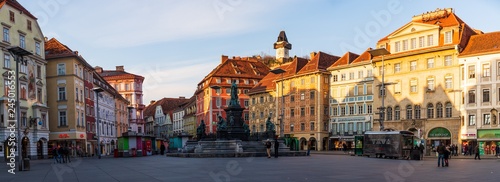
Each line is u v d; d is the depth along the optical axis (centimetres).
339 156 5456
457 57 7381
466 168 3067
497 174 2550
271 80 11250
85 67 7988
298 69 10250
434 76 7669
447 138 7438
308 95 9706
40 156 6462
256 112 11488
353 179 2266
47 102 7256
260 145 5462
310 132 9606
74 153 6894
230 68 12988
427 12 8062
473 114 7138
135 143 6394
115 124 10581
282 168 3042
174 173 2702
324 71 9531
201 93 13550
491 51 6969
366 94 8812
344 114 9250
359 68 8988
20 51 3281
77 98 7400
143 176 2541
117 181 2280
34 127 6169
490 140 6900
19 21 6100
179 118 17225
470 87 7181
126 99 12588
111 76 13388
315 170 2858
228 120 5719
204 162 3853
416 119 7831
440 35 7681
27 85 6150
